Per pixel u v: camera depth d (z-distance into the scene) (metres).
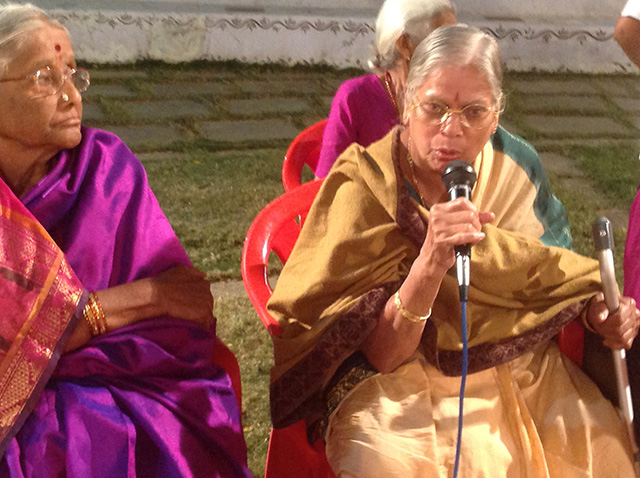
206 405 2.00
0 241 1.87
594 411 2.09
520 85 7.19
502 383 2.12
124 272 2.09
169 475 1.87
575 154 5.77
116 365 1.96
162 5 7.16
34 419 1.85
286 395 2.06
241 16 7.11
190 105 6.30
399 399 2.00
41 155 2.00
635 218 2.59
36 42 1.86
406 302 1.90
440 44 1.93
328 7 7.52
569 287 2.17
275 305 2.14
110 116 5.95
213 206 4.65
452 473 1.92
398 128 2.15
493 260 2.11
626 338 2.09
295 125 6.08
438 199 2.11
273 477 2.16
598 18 7.84
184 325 2.06
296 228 2.57
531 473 1.99
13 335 1.85
